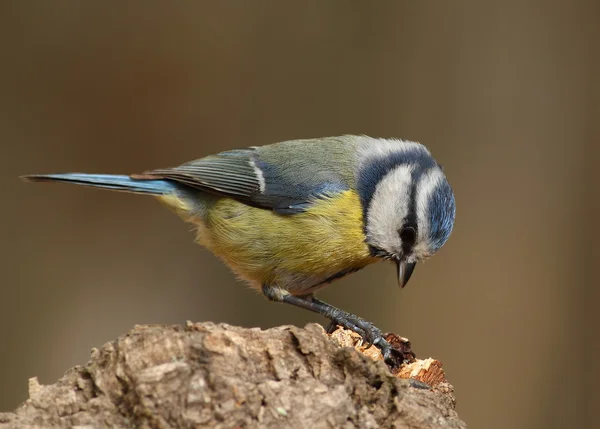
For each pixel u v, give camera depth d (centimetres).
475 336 1248
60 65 1268
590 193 1277
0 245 1255
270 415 435
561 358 1246
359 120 1332
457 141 1313
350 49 1328
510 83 1305
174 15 1280
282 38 1320
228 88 1316
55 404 451
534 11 1298
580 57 1292
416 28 1316
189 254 1294
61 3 1256
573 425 1230
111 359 455
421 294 1262
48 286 1256
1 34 1248
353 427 444
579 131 1292
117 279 1273
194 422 426
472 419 1227
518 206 1287
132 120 1298
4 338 1228
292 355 469
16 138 1268
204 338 452
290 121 1334
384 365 474
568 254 1272
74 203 1274
